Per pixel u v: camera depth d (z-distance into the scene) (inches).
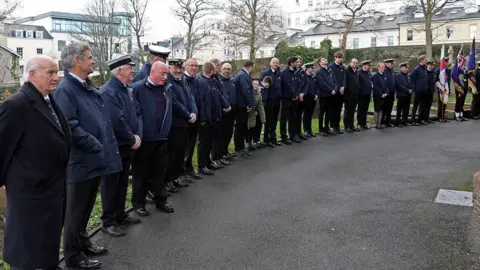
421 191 259.4
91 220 220.5
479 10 1830.7
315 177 298.0
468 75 612.7
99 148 167.8
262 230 202.5
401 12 2050.9
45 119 136.4
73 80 167.6
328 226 206.2
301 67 448.1
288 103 425.7
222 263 169.5
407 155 364.2
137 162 226.4
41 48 2549.2
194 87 296.5
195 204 243.1
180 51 2250.2
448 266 162.6
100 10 1745.8
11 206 135.1
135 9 1628.9
